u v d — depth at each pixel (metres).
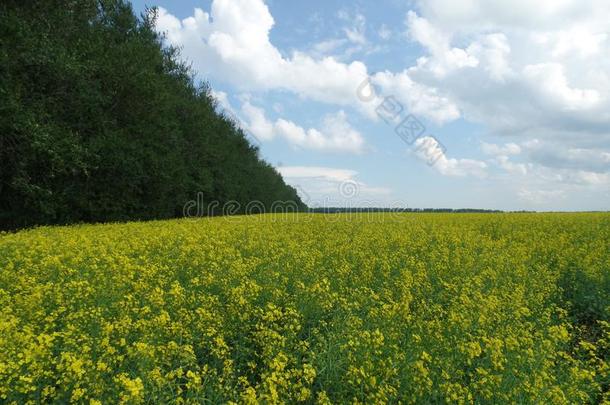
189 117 39.31
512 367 5.52
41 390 4.72
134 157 26.61
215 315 6.92
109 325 5.71
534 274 10.87
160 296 7.24
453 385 4.96
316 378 5.52
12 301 7.37
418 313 8.02
